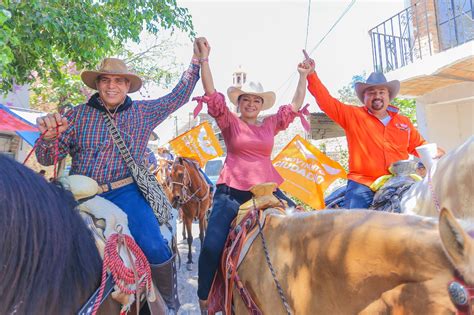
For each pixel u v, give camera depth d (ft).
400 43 29.12
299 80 11.91
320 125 53.52
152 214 8.48
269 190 8.67
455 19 25.30
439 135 28.89
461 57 21.75
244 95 10.67
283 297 6.31
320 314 5.50
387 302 4.43
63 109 8.73
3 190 5.08
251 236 7.90
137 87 9.78
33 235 5.25
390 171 11.20
